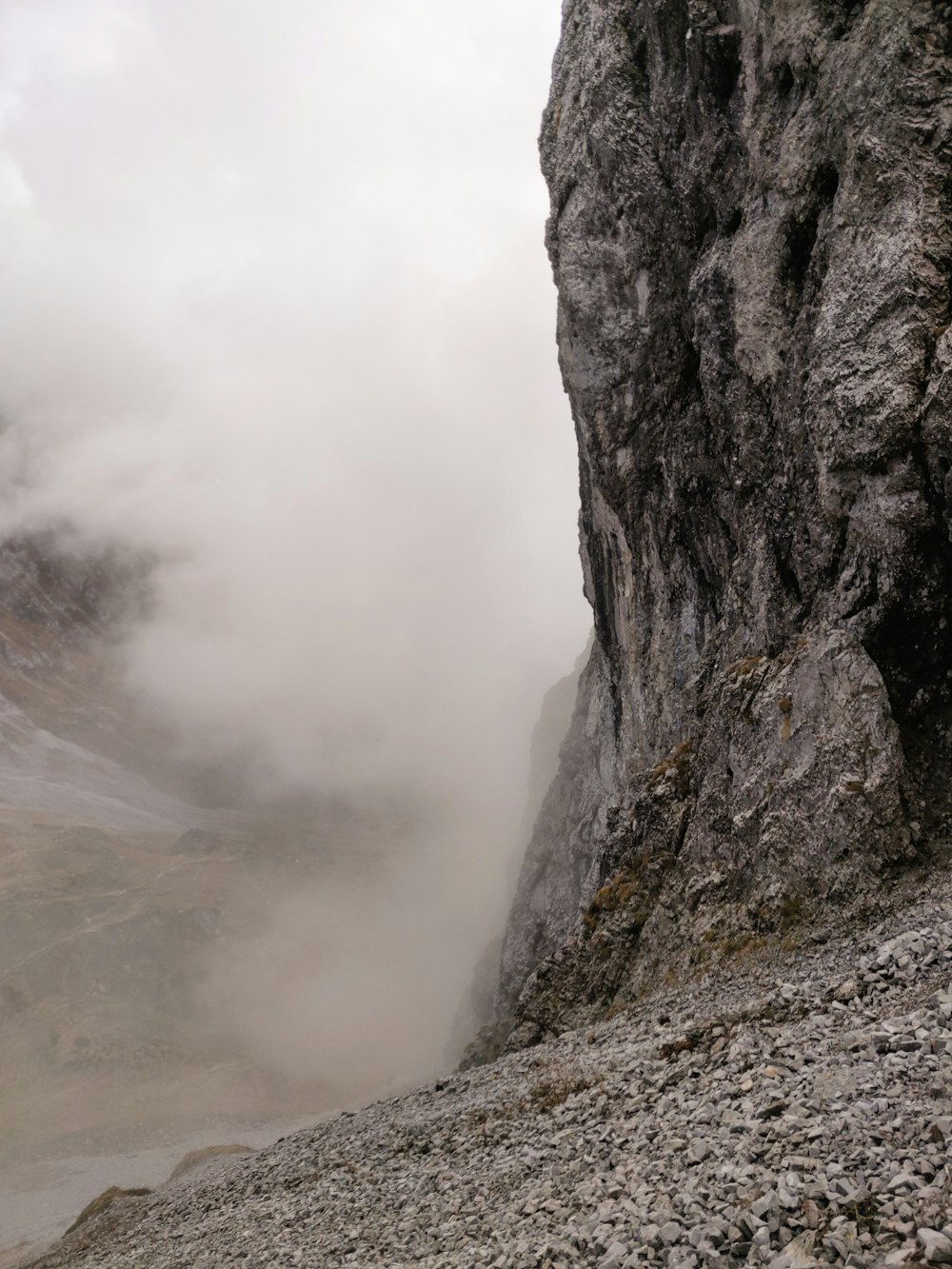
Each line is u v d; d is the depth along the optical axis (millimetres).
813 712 27203
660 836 34656
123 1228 33969
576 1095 19406
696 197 38844
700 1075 16562
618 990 32250
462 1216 15531
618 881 35812
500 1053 35031
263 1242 19812
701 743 34031
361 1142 25391
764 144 33656
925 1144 10078
